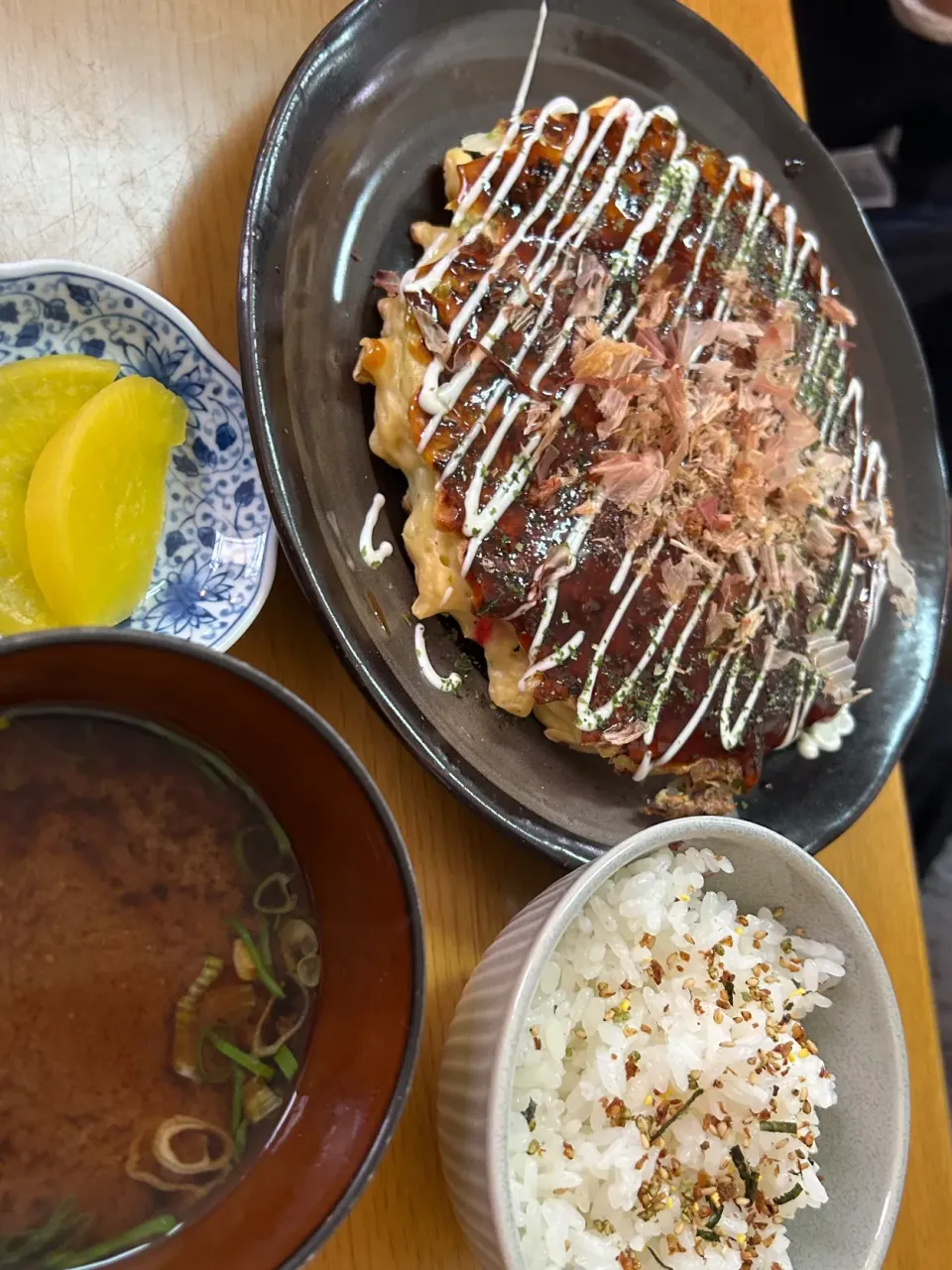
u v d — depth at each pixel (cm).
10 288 24
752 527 30
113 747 20
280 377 24
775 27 39
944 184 50
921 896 44
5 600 23
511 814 26
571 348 28
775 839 23
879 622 35
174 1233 19
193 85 28
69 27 27
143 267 27
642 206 31
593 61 32
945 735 46
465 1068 21
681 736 29
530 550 27
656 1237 23
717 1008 24
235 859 21
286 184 25
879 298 37
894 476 37
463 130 30
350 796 18
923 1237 30
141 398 25
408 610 27
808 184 37
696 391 30
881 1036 24
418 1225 24
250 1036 20
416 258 29
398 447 27
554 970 24
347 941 20
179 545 26
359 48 27
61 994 19
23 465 24
